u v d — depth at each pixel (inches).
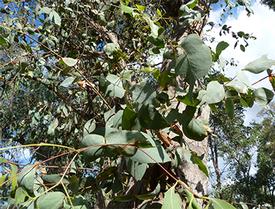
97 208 57.9
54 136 121.0
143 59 94.5
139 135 38.5
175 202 34.7
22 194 36.6
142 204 46.3
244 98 44.7
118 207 49.0
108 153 38.5
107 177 50.0
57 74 103.9
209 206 35.8
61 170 51.8
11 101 123.4
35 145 36.6
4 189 44.0
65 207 35.9
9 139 139.3
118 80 52.0
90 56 101.2
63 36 113.0
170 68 45.0
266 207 50.0
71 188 40.7
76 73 67.8
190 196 36.5
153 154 38.6
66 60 64.5
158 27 52.7
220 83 44.8
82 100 113.7
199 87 46.1
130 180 54.6
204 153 62.1
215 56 46.6
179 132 50.1
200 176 56.6
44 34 102.3
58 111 114.4
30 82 127.5
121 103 54.9
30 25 108.2
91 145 38.3
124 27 110.4
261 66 42.8
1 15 108.9
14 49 101.9
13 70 109.6
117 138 38.5
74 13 113.7
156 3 100.3
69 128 113.0
